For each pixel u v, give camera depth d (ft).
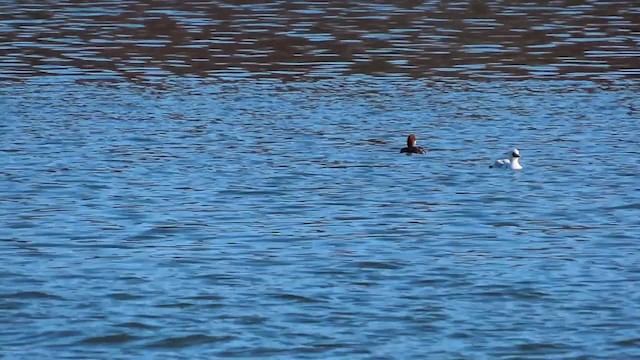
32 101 298.35
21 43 377.71
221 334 147.95
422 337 147.02
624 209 207.10
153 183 223.51
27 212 203.21
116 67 344.49
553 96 308.40
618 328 149.69
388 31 403.75
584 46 379.35
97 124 273.95
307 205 209.05
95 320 152.05
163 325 150.61
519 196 215.92
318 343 145.38
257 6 451.53
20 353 142.51
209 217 200.85
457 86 321.93
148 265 173.88
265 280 167.02
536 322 151.74
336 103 299.79
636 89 317.01
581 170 234.79
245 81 327.47
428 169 236.02
